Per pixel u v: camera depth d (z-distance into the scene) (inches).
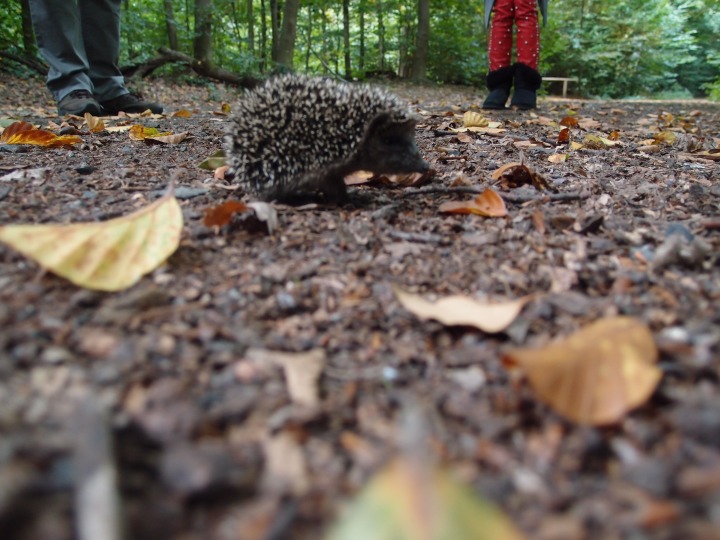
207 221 12.6
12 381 6.9
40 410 6.4
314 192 17.8
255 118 15.7
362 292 10.1
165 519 5.2
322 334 8.8
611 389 6.8
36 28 31.1
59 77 32.0
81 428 5.8
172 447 6.1
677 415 6.6
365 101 16.1
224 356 7.8
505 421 6.7
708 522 5.2
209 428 6.4
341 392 7.3
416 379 7.7
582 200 16.3
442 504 5.0
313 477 5.8
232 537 5.1
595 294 10.4
